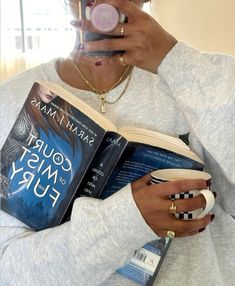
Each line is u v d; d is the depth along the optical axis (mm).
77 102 633
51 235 608
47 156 625
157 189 552
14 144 646
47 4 3328
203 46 2693
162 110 707
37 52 3439
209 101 608
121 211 556
